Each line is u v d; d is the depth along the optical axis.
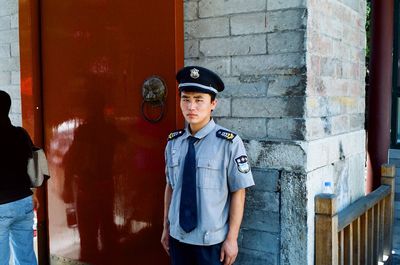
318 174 2.59
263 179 2.55
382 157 4.09
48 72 3.45
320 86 2.62
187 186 2.24
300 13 2.42
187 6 2.76
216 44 2.68
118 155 3.08
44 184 3.55
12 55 3.71
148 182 2.94
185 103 2.24
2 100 2.93
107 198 3.17
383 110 4.07
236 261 2.66
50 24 3.39
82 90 3.24
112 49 3.04
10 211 2.93
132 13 2.91
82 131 3.27
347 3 3.05
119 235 3.13
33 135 3.48
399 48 4.62
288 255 2.50
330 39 2.76
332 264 2.47
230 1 2.62
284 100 2.49
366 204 3.06
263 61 2.54
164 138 2.83
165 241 2.49
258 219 2.58
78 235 3.36
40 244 3.54
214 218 2.21
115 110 3.06
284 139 2.51
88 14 3.15
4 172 2.91
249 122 2.61
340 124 2.98
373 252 3.34
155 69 2.83
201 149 2.26
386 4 4.01
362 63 3.41
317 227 2.49
